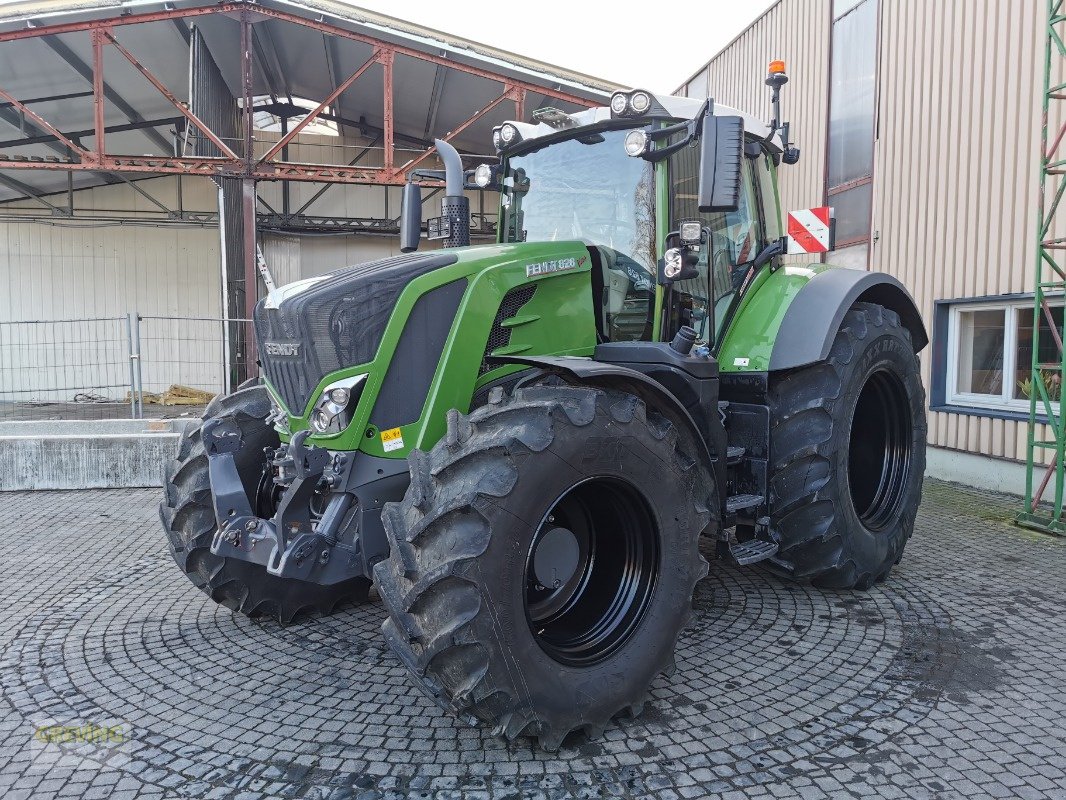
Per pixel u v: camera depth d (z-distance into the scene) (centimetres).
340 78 1340
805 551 395
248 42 1063
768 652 344
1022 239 640
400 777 246
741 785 242
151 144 1510
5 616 395
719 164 302
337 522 289
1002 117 655
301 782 244
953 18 705
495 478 245
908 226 767
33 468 704
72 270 1562
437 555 242
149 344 1530
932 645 350
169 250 1592
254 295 1127
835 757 258
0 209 1530
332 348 290
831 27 885
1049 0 518
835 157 891
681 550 292
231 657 343
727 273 408
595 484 283
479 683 240
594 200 379
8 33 977
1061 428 532
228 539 309
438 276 300
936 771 250
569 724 259
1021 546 507
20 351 1420
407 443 296
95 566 479
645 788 240
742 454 397
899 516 440
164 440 721
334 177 1113
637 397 291
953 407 721
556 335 333
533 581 289
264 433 377
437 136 1577
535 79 1134
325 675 324
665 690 308
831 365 391
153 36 1144
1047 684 311
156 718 287
